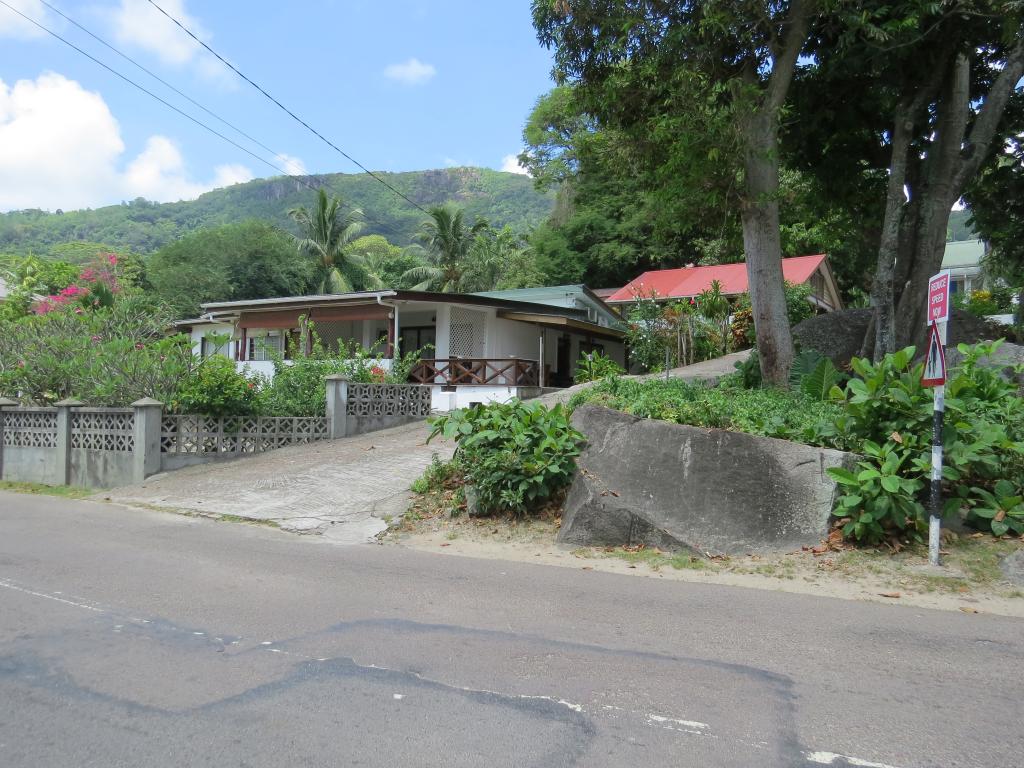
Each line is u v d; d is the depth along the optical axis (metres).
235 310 22.97
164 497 10.60
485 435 8.56
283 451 13.53
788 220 16.83
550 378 24.72
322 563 7.04
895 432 7.20
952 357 12.62
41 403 14.09
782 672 4.24
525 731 3.48
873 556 6.68
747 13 11.04
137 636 4.87
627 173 13.18
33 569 6.73
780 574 6.45
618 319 29.88
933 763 3.20
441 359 20.80
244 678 4.14
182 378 12.82
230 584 6.21
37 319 15.09
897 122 12.11
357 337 24.08
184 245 42.91
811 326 15.59
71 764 3.19
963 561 6.48
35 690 3.98
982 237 18.61
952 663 4.41
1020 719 3.65
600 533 7.52
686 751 3.29
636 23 11.02
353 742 3.38
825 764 3.18
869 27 10.33
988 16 10.68
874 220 15.93
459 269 45.53
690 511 7.38
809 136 14.44
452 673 4.21
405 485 10.41
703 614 5.38
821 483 7.16
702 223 13.29
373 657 4.46
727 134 10.63
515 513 8.52
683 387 10.52
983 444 6.87
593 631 4.97
